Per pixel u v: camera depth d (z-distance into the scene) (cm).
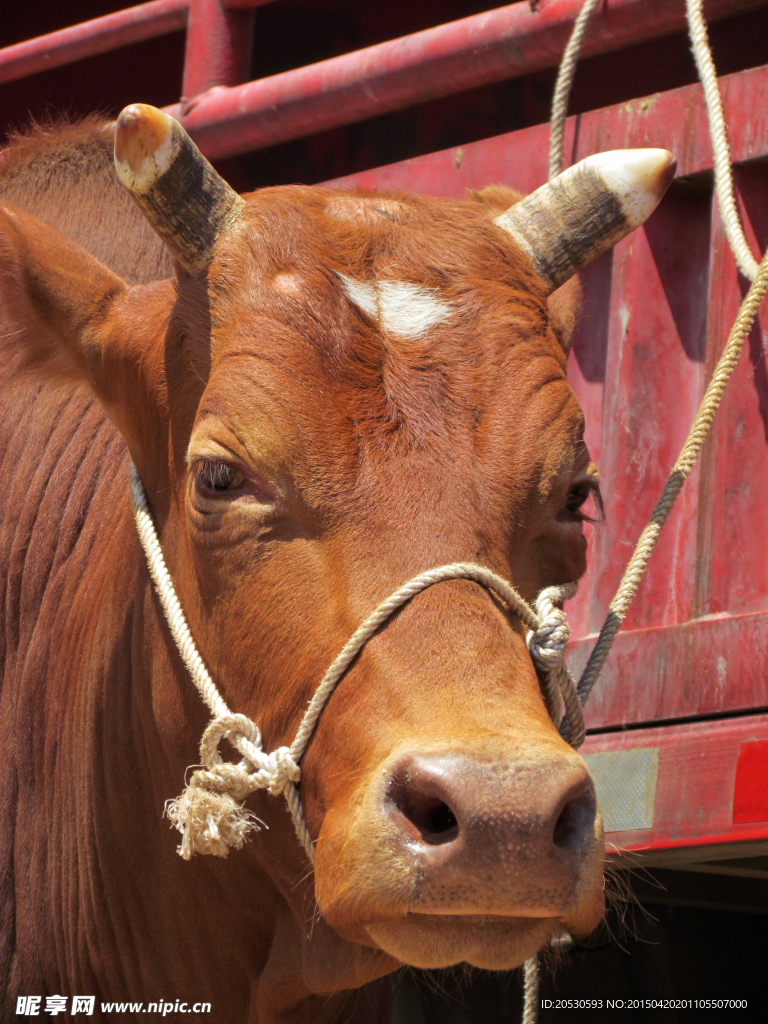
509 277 303
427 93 472
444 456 268
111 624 364
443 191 469
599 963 464
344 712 250
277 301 282
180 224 301
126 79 876
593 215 325
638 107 420
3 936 393
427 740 227
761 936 486
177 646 311
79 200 506
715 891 450
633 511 404
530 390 281
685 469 328
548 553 294
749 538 377
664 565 400
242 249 296
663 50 718
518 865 215
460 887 218
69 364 353
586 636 404
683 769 362
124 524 372
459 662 242
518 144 450
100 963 361
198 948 340
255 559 273
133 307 338
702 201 414
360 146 707
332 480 266
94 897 359
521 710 235
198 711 309
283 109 504
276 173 677
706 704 364
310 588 265
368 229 299
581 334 430
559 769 220
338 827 242
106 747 357
